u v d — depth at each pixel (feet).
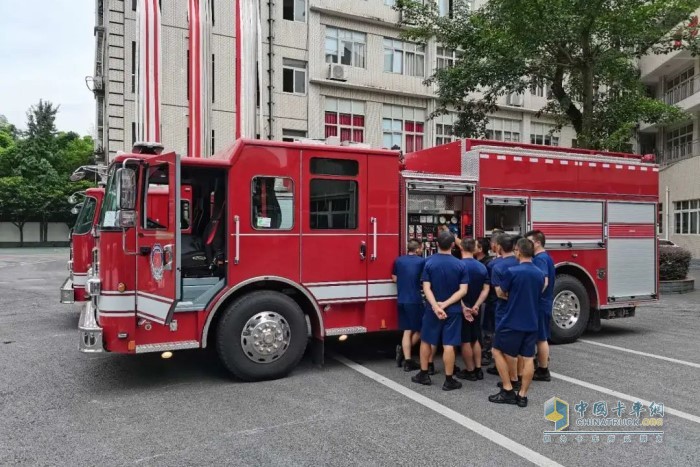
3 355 22.86
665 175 95.61
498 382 18.65
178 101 64.28
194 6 51.21
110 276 17.39
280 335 18.95
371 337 26.71
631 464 12.41
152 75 48.37
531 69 44.73
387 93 75.00
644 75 100.48
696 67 90.68
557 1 38.24
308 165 19.80
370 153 21.06
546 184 25.53
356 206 20.71
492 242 20.27
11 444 13.39
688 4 42.29
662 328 30.07
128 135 63.67
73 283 29.76
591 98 43.91
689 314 35.24
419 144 77.87
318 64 70.69
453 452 12.98
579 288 25.79
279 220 19.27
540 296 17.54
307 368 20.70
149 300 17.26
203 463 12.32
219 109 67.15
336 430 14.33
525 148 26.20
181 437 13.83
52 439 13.70
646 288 28.35
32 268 74.23
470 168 24.29
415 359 22.15
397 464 12.29
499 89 48.08
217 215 21.30
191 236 23.16
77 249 29.68
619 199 27.68
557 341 25.39
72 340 26.05
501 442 13.61
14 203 136.26
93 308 19.83
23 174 152.97
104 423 14.83
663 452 13.10
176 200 15.80
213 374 19.81
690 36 46.26
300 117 70.08
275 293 19.08
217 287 18.57
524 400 16.30
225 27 67.46
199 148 50.93
